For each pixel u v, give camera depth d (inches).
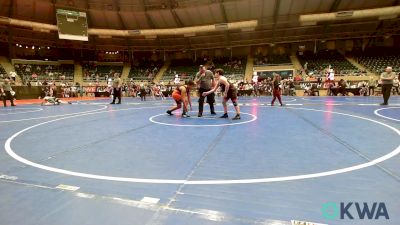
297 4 1171.3
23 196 100.1
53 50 1576.0
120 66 1631.4
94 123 298.7
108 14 1355.8
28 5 1205.7
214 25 1309.1
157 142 191.6
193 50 1625.2
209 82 342.6
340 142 181.0
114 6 1320.1
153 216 84.1
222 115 353.1
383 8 1101.1
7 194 102.0
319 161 137.6
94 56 1646.2
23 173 125.9
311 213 84.0
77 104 655.1
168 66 1600.6
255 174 120.3
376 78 1054.4
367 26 1256.2
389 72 451.5
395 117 303.3
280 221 79.7
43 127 273.0
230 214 84.5
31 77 1259.8
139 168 131.7
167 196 98.8
